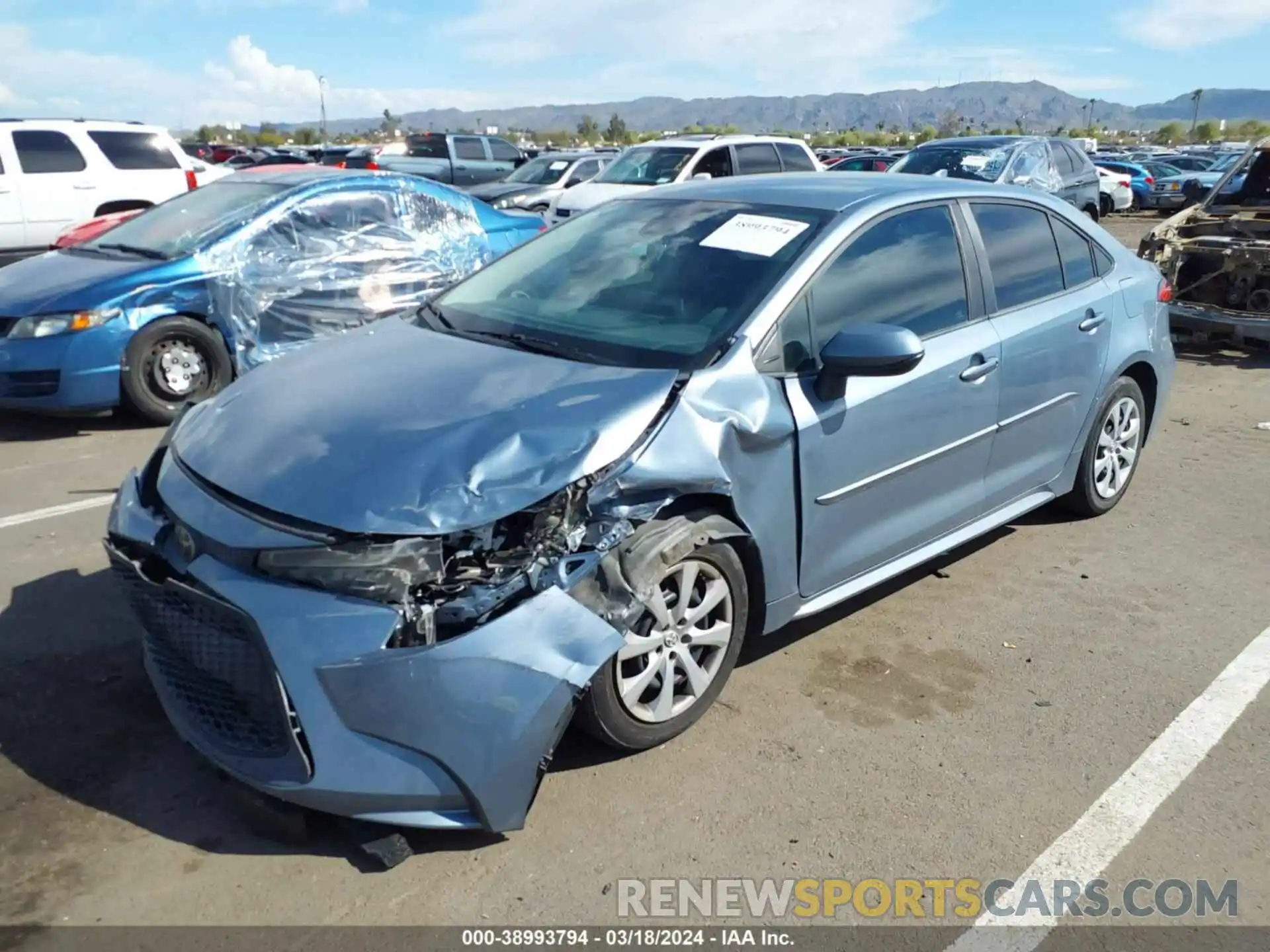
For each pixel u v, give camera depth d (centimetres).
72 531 512
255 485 287
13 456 643
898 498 394
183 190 1374
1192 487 592
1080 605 443
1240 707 363
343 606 264
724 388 330
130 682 369
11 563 471
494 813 272
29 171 1261
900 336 337
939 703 365
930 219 418
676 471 308
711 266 380
